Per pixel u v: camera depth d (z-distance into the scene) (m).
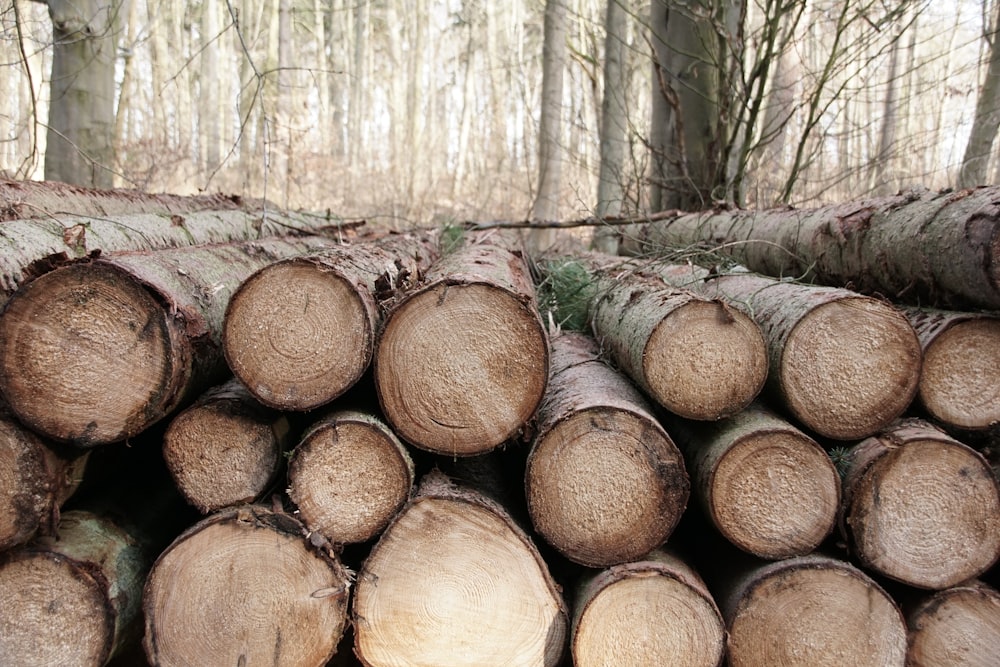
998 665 2.14
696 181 6.72
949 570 2.14
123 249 2.82
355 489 1.99
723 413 2.17
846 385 2.18
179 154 12.15
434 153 22.05
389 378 2.00
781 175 8.93
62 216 2.88
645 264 3.85
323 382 1.98
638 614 2.01
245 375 1.97
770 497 2.08
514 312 2.01
